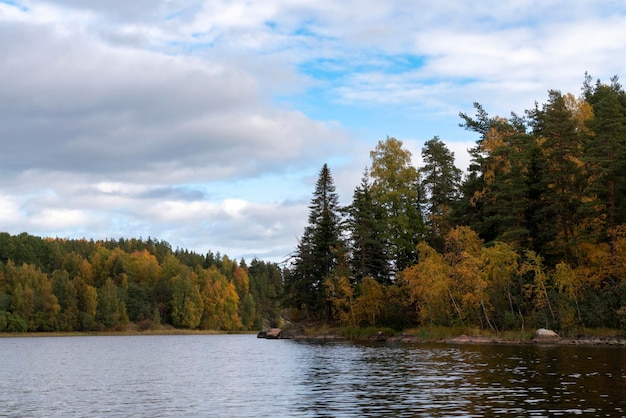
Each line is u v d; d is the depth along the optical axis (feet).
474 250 228.84
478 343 205.36
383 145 289.53
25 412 77.36
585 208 192.24
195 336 490.90
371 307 267.80
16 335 462.60
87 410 78.33
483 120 302.66
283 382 107.14
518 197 218.38
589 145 210.59
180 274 585.63
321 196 320.09
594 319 192.65
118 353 231.91
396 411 70.49
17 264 592.60
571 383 90.99
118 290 543.39
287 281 313.53
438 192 280.51
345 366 134.51
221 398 87.45
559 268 201.26
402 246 275.18
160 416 72.23
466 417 65.46
